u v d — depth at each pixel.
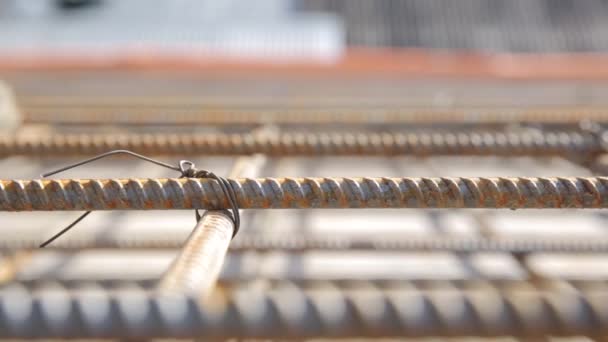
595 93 3.54
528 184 1.30
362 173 2.36
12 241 1.56
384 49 4.44
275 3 4.77
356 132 2.12
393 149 1.44
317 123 2.11
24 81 3.51
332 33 4.48
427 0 5.01
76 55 3.95
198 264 1.25
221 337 1.23
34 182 1.29
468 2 4.99
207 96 3.56
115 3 4.69
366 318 1.23
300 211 1.98
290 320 1.23
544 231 1.82
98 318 1.22
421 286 1.24
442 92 3.58
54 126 2.18
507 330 1.23
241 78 3.60
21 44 4.09
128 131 2.21
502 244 1.55
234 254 1.56
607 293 1.23
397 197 1.30
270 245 1.56
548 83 3.55
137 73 3.59
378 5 4.87
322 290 1.23
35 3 4.56
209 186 1.29
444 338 1.23
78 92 3.52
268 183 1.30
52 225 1.81
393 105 2.92
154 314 1.22
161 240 1.61
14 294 1.22
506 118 2.04
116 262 1.66
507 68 3.72
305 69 3.61
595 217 1.94
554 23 4.75
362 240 1.60
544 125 1.98
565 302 1.23
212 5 4.74
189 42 4.18
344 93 3.58
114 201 1.29
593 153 1.43
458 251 1.56
